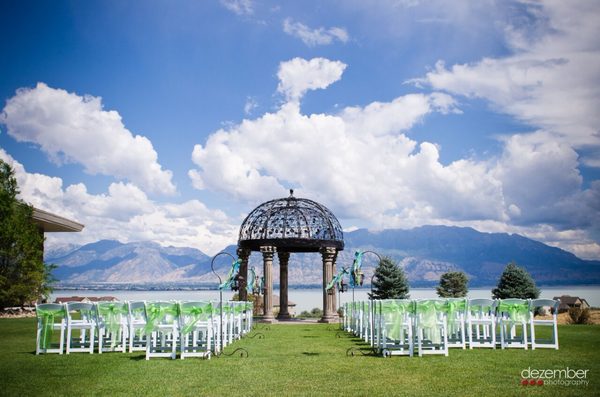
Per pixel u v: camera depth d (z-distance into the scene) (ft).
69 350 46.26
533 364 37.83
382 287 134.92
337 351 47.98
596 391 28.94
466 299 45.91
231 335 56.59
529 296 125.18
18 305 118.52
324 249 95.81
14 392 29.81
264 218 97.14
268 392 29.25
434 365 38.06
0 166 115.85
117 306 46.21
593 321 85.51
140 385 31.48
